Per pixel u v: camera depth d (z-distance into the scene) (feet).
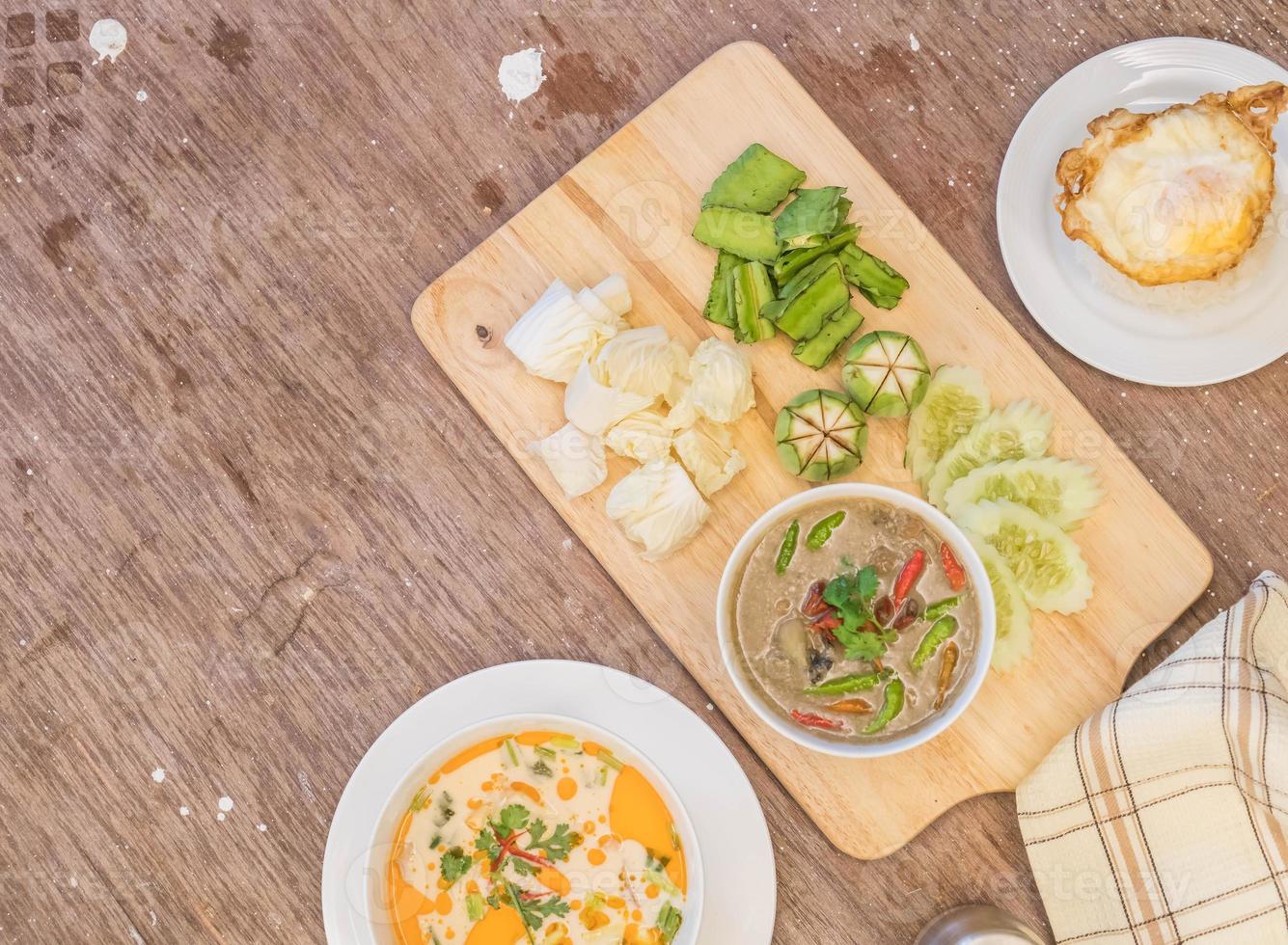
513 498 3.18
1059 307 3.13
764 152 3.10
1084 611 3.10
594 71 3.24
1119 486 3.11
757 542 3.01
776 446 3.11
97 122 3.24
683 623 3.11
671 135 3.16
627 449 3.10
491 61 3.24
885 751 2.90
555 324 3.05
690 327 3.15
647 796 3.05
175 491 3.20
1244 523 3.16
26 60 3.24
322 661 3.18
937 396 3.12
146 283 3.22
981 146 3.21
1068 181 3.10
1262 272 3.12
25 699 3.18
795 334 3.09
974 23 3.23
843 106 3.22
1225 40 3.22
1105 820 3.04
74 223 3.23
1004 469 3.10
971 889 3.12
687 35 3.24
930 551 3.01
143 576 3.19
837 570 3.00
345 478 3.19
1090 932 3.05
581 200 3.15
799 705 3.00
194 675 3.18
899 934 3.11
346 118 3.24
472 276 3.15
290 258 3.22
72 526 3.20
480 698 3.09
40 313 3.22
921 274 3.14
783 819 3.13
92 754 3.17
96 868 3.16
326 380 3.21
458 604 3.17
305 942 3.14
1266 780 2.99
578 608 3.16
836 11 3.23
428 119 3.24
